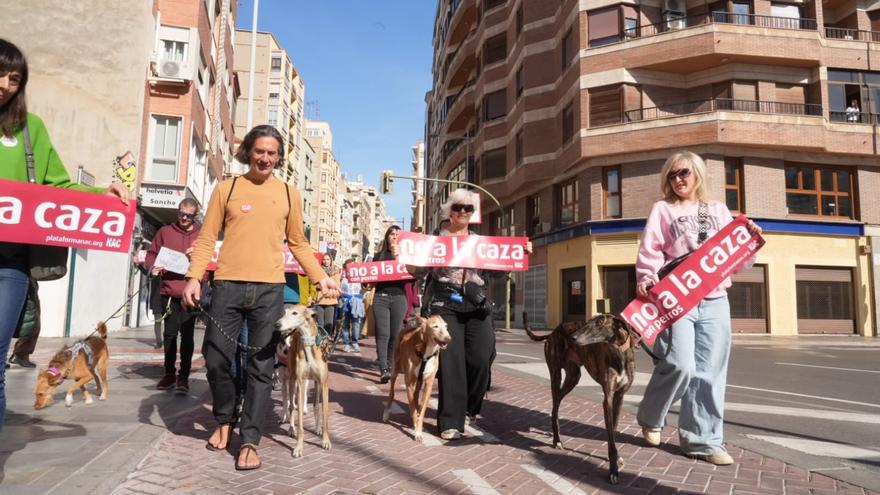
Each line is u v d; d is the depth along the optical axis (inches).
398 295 319.0
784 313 872.9
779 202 879.7
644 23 937.5
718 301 167.0
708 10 948.6
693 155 177.2
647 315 160.7
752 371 416.5
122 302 702.5
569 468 155.9
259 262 163.3
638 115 907.4
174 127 786.2
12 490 120.0
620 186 912.9
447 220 218.2
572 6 983.6
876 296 907.4
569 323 178.7
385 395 275.4
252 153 166.4
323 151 3078.2
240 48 2027.6
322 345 173.5
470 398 203.9
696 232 169.2
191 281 158.4
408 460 161.2
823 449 181.3
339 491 132.5
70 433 171.5
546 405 252.7
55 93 711.7
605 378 152.1
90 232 129.1
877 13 991.0
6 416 195.3
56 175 131.2
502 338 800.3
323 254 468.1
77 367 215.2
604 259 905.5
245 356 197.0
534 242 1084.5
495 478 145.6
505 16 1285.7
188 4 810.8
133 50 736.3
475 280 202.4
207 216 165.6
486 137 1275.8
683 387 167.0
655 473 151.6
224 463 152.3
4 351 116.8
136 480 134.5
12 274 119.6
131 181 712.4
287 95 2180.1
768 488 140.0
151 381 281.4
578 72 941.8
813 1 942.4
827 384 346.0
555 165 1046.4
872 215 920.9
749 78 901.8
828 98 916.0
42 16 719.1
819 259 897.5
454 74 1627.7
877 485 142.8
